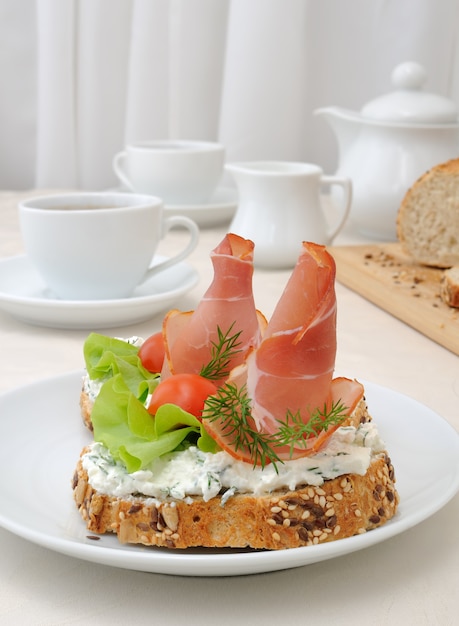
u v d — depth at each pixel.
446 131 1.16
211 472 0.63
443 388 0.84
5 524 0.62
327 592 0.61
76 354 0.89
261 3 1.52
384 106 1.17
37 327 0.95
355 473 0.65
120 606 0.59
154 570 0.58
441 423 0.73
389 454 0.71
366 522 0.65
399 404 0.76
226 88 1.56
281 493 0.63
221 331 0.70
